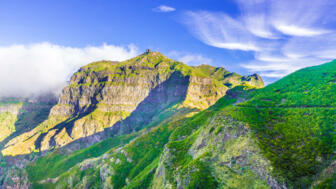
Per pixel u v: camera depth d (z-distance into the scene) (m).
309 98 106.88
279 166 68.06
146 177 163.62
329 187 53.59
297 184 61.94
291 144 74.62
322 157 64.88
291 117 89.12
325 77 127.06
